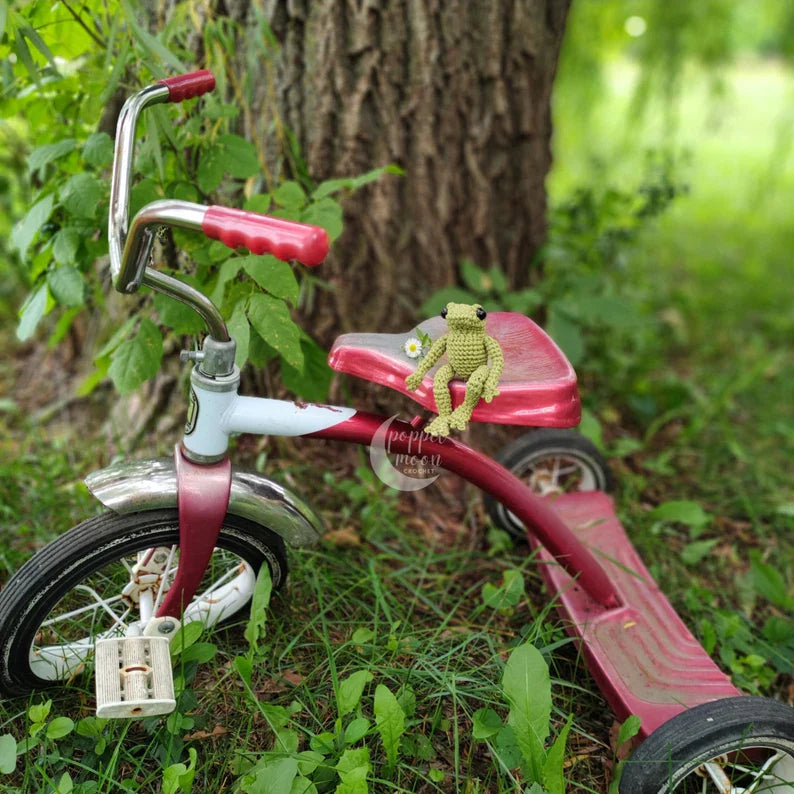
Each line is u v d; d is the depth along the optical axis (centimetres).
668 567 250
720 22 416
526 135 271
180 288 156
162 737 174
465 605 225
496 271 271
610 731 190
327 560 230
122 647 170
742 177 783
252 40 225
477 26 248
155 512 174
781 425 338
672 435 329
